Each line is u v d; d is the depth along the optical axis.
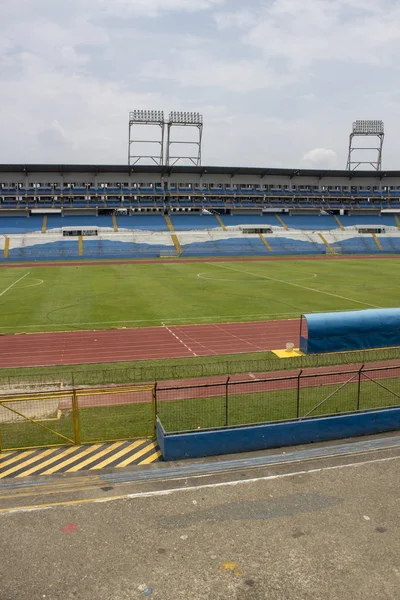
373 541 11.36
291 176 112.31
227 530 11.81
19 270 70.25
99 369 25.11
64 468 14.92
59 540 11.49
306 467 14.89
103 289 51.47
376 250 100.19
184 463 15.24
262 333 32.75
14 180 100.75
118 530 11.84
